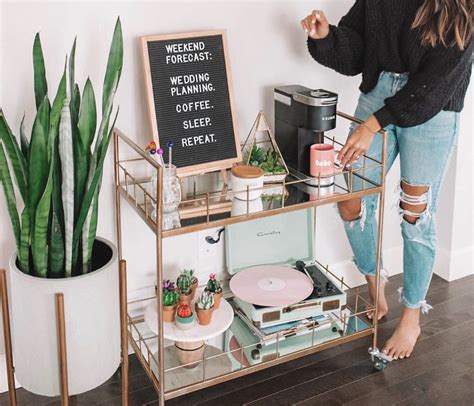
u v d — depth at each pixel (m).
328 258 2.84
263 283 2.46
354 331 2.42
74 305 1.89
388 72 2.28
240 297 2.38
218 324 2.25
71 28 2.09
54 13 2.05
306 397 2.29
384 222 2.93
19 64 2.05
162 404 2.11
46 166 1.84
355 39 2.31
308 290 2.44
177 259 2.49
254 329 2.37
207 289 2.30
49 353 1.94
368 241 2.57
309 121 2.24
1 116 1.80
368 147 2.20
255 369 2.23
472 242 3.02
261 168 2.26
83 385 1.99
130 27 2.17
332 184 2.28
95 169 1.91
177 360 2.27
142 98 2.25
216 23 2.31
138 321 2.40
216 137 2.28
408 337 2.49
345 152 2.21
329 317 2.47
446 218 2.95
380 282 2.65
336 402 2.26
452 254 2.98
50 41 2.07
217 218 2.08
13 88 2.06
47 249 1.97
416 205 2.38
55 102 1.83
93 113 1.90
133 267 2.43
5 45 2.02
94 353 1.97
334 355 2.50
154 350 2.39
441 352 2.52
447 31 2.04
